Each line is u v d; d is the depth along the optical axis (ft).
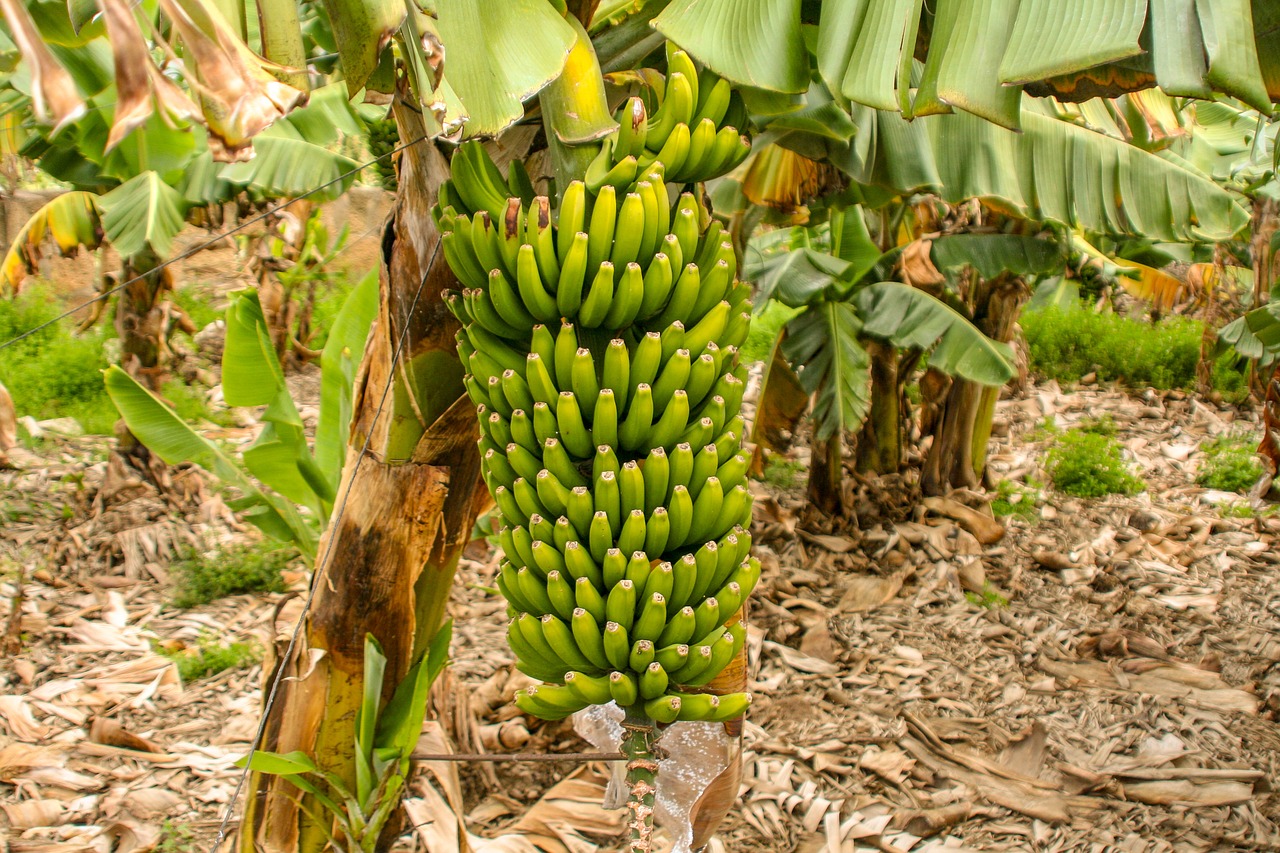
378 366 8.15
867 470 21.90
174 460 11.69
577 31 6.62
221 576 18.53
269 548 19.56
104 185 18.02
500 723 14.52
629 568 5.82
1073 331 34.73
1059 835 12.53
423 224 7.61
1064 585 19.97
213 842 11.98
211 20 4.42
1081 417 30.66
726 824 12.53
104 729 13.92
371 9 5.08
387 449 8.23
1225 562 20.97
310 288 30.83
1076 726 15.05
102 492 20.71
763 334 35.29
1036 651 17.35
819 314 19.01
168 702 15.20
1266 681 16.37
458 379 8.02
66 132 14.94
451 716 13.60
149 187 16.40
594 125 6.41
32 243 19.75
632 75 7.68
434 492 8.32
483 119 5.78
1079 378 34.50
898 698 15.69
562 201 6.13
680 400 6.02
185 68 4.47
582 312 6.21
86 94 10.19
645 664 5.85
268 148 17.34
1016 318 21.09
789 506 23.13
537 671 6.56
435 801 12.06
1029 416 30.66
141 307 20.48
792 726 14.94
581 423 6.08
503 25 6.10
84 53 10.07
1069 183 12.55
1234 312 30.73
